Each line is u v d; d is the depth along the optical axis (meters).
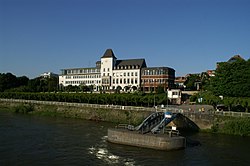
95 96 96.00
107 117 77.50
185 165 34.78
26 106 100.00
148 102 86.94
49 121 74.38
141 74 140.75
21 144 44.88
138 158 37.00
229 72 73.69
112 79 147.12
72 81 166.75
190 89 146.75
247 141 49.59
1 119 75.75
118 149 41.62
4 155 38.31
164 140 40.88
